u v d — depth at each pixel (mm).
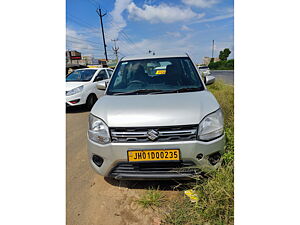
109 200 1744
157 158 1502
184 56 2521
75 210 1653
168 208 1573
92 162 1740
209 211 1405
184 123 1498
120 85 2240
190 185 1768
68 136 3459
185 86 2086
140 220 1498
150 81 2205
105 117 1626
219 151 1599
